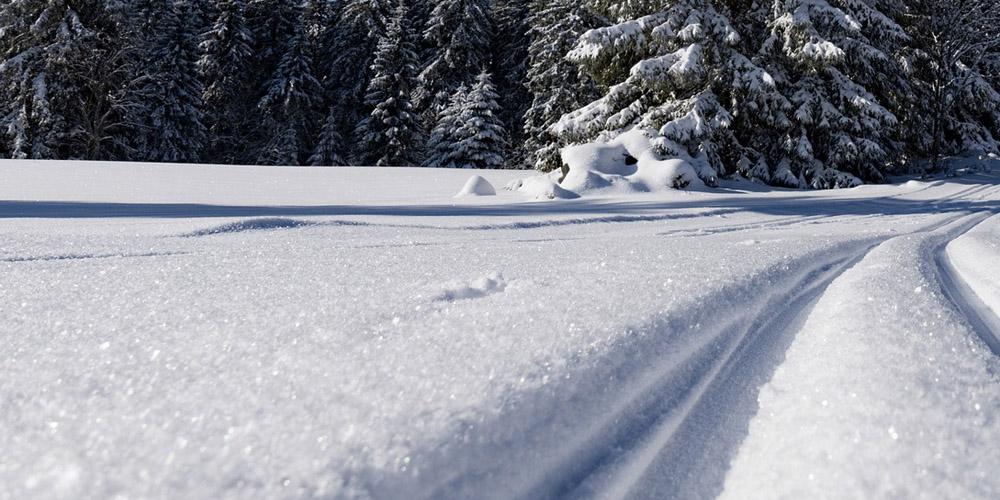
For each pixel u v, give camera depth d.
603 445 0.73
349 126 32.75
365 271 1.94
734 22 15.54
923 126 19.45
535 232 4.51
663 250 2.51
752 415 0.85
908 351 0.96
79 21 22.83
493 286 1.60
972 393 0.78
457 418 0.65
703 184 13.11
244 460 0.55
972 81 20.28
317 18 35.97
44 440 0.60
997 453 0.63
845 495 0.59
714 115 14.12
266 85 31.86
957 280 1.96
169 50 28.98
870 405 0.77
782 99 14.60
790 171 14.64
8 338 1.00
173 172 14.07
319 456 0.56
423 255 2.45
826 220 6.29
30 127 22.59
